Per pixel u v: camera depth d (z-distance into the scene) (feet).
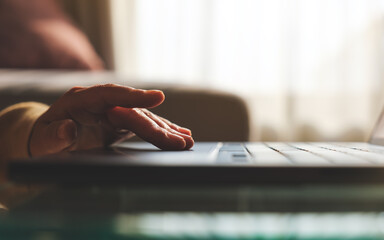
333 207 0.69
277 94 8.18
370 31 8.06
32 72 3.99
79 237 0.55
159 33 8.32
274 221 0.61
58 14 5.81
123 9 8.35
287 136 8.16
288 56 8.10
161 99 1.25
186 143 1.35
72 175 0.80
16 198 0.80
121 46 8.36
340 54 8.09
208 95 3.18
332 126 8.15
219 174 0.79
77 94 1.30
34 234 0.56
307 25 8.11
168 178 0.79
